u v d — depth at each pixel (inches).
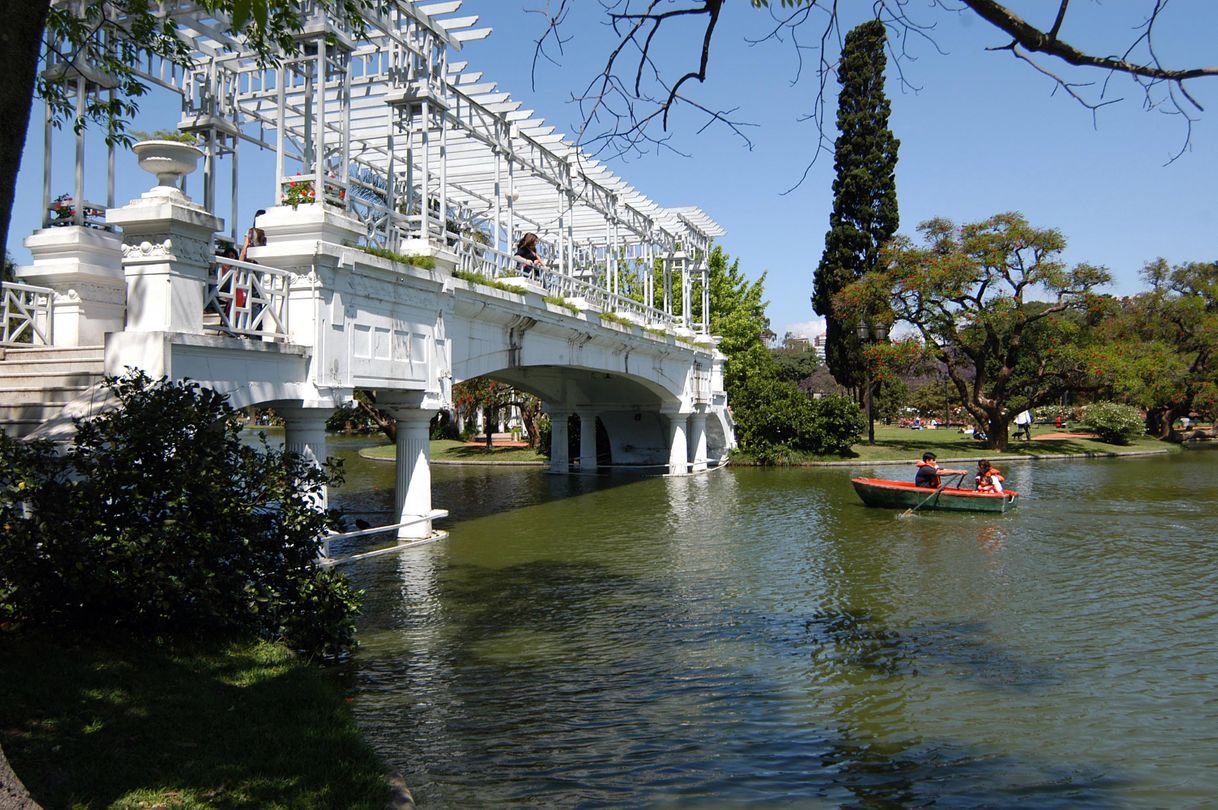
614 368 1035.3
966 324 1685.5
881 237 1670.8
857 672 340.5
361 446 2202.3
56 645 266.2
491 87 756.6
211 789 197.6
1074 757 260.8
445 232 674.2
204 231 415.8
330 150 845.8
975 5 176.6
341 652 358.6
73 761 199.5
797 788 239.1
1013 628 405.1
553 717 290.7
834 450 1540.4
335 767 217.9
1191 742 272.1
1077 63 180.4
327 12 518.0
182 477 282.8
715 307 1830.7
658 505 909.2
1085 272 1542.8
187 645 291.4
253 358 446.9
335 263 504.7
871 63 1653.5
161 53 483.2
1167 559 577.9
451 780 241.0
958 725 285.7
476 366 722.2
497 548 634.2
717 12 210.4
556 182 891.4
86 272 496.4
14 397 406.3
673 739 272.7
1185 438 2128.4
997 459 1568.7
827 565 563.2
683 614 433.4
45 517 266.8
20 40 155.6
